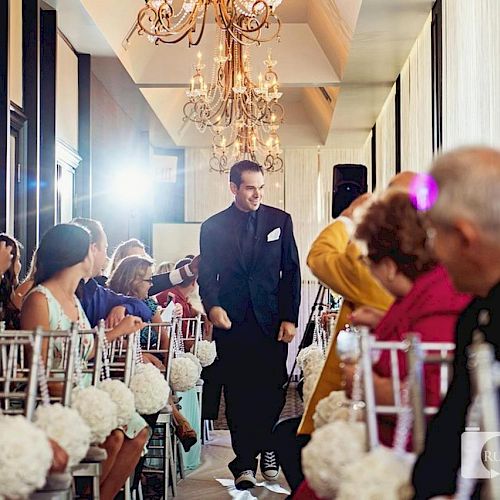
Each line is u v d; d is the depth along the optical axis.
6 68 7.48
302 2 11.20
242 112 10.72
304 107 16.03
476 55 6.80
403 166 11.14
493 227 1.87
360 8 8.84
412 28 9.50
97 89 11.52
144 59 11.79
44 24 9.03
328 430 2.46
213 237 6.32
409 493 2.06
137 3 10.42
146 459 6.20
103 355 4.59
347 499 2.10
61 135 9.75
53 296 4.27
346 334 3.16
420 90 9.67
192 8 7.93
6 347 3.91
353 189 4.74
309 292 15.92
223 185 16.31
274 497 6.05
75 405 3.67
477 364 1.63
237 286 6.30
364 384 2.38
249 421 6.29
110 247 12.40
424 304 2.63
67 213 10.43
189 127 15.99
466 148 1.94
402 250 2.73
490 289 1.90
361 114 13.84
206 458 7.75
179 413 6.31
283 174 16.31
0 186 7.43
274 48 12.10
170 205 16.30
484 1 6.46
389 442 2.71
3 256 4.94
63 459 3.01
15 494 2.65
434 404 2.42
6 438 2.66
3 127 7.45
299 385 6.40
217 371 6.37
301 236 16.23
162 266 9.90
